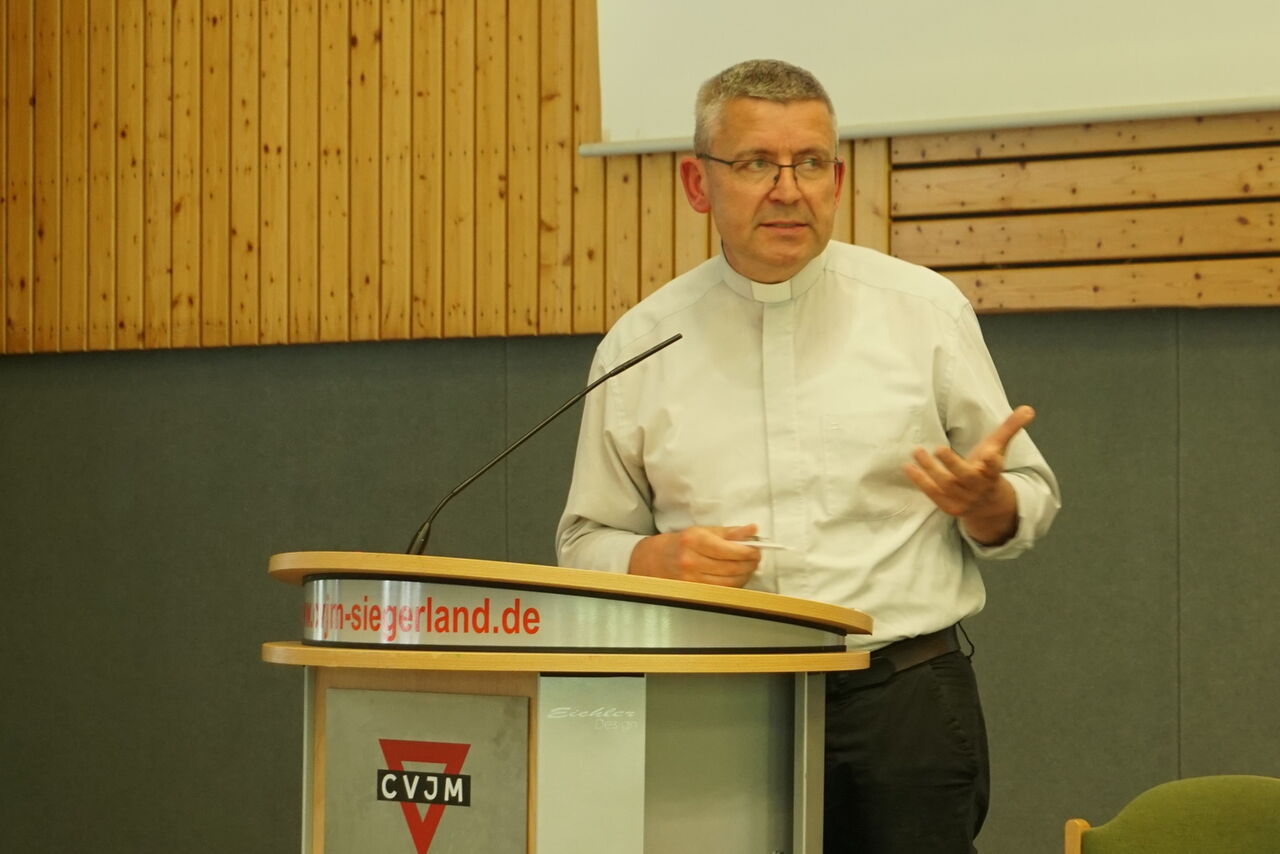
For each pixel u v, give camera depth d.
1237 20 5.50
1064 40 5.70
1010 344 5.93
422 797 2.52
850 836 3.19
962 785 3.14
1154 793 3.30
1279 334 5.64
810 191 3.15
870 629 2.80
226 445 7.04
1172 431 5.75
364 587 2.56
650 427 3.43
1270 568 5.62
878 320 3.36
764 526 3.29
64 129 7.25
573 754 2.42
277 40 6.93
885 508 3.26
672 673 2.54
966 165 5.92
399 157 6.74
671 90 6.24
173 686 7.07
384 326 6.75
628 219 6.40
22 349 7.29
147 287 7.12
